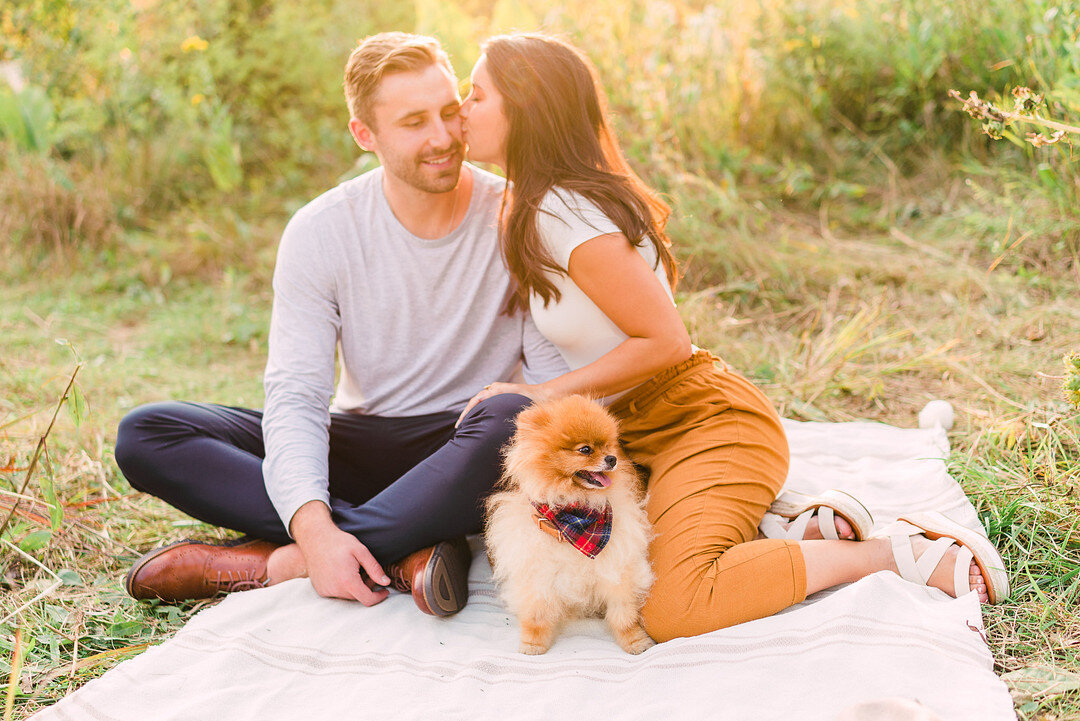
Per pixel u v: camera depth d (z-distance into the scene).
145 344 5.06
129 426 2.62
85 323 5.34
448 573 2.43
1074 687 1.91
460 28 6.78
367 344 2.79
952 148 5.73
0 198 6.35
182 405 2.71
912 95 5.87
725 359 4.21
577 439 2.12
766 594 2.16
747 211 5.43
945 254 4.87
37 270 6.07
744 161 6.01
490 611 2.49
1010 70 5.21
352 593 2.42
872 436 3.37
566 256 2.40
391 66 2.51
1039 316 4.02
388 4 7.51
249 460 2.67
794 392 3.83
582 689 2.04
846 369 3.95
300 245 2.72
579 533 2.14
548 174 2.45
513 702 2.04
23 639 2.37
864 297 4.62
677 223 5.06
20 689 2.19
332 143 7.24
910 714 1.70
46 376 4.37
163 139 7.10
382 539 2.46
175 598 2.61
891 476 3.02
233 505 2.62
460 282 2.77
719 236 5.10
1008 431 3.05
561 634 2.35
